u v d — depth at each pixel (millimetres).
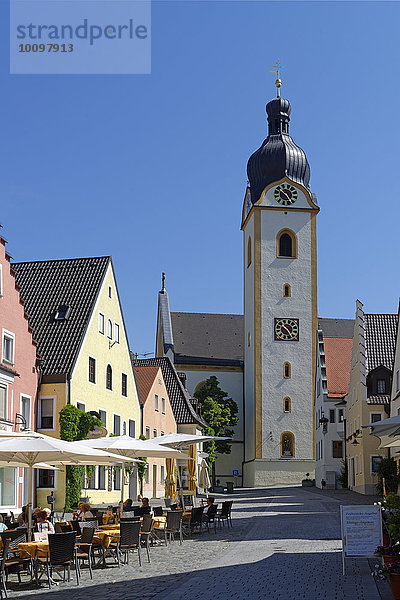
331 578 16016
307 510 41594
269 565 18344
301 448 86500
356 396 60938
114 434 45062
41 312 43219
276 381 87875
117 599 14328
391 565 13445
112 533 19938
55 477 37906
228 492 73188
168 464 46688
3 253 34688
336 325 105250
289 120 97562
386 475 47938
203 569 18156
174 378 74125
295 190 92500
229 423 92000
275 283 90312
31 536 20109
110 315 46906
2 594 15641
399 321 48969
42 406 38969
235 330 105750
